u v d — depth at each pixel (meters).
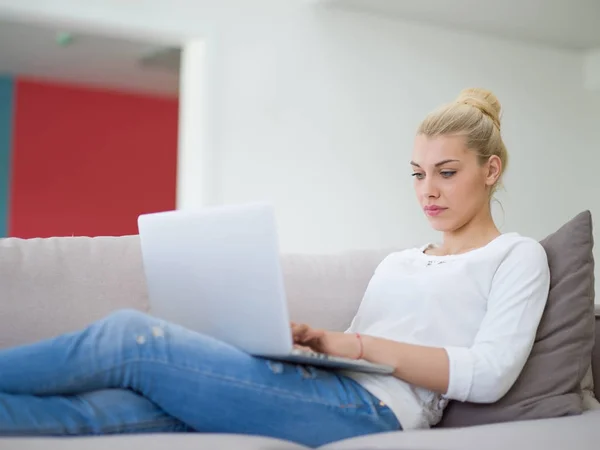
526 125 5.38
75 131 8.64
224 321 1.40
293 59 4.71
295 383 1.39
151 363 1.30
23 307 1.71
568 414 1.54
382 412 1.47
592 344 1.63
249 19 4.61
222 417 1.35
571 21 4.95
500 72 5.30
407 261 1.75
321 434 1.40
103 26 4.27
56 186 8.53
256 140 4.61
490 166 1.75
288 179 4.69
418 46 5.03
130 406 1.30
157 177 9.02
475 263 1.62
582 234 1.65
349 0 4.64
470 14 4.86
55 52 7.44
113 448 1.09
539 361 1.58
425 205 1.75
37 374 1.24
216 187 4.51
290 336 1.29
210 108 4.50
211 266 1.36
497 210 5.26
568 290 1.62
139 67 7.95
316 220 4.75
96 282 1.78
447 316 1.61
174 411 1.33
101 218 8.72
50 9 4.12
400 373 1.49
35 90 8.46
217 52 4.52
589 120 5.61
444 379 1.49
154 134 9.04
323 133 4.78
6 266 1.73
